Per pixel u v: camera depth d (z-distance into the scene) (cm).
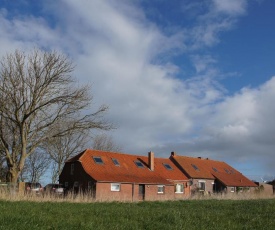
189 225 1298
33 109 3269
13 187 2520
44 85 3297
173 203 2381
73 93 3372
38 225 1114
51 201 2134
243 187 6128
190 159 6016
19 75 3241
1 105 3173
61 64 3341
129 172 4553
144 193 4391
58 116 3428
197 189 5284
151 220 1374
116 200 2552
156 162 5225
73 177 4378
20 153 3494
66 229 1086
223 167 6575
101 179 4031
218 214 1653
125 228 1189
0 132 3309
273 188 6438
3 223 1093
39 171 5784
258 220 1462
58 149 5731
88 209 1675
